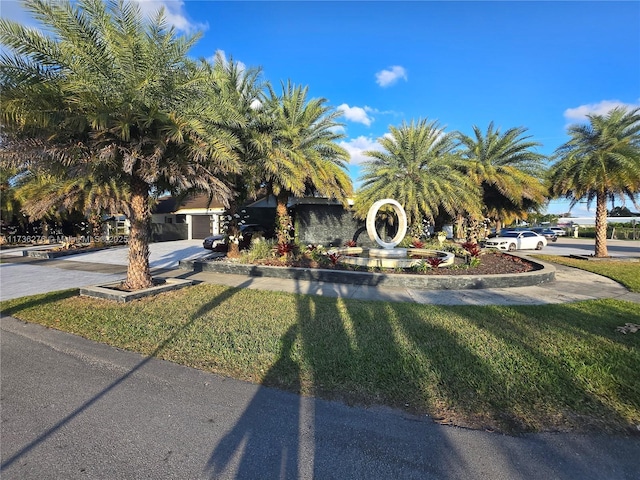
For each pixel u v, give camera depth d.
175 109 7.18
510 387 3.45
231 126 10.23
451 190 14.63
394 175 16.08
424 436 2.74
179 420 2.94
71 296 7.48
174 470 2.38
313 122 13.55
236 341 4.72
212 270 11.19
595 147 14.39
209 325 5.43
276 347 4.49
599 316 5.99
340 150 13.54
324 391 3.41
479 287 8.59
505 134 16.17
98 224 20.86
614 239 36.84
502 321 5.65
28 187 16.20
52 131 6.49
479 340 4.73
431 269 10.16
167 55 6.94
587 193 15.69
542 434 2.77
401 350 4.37
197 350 4.42
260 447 2.61
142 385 3.55
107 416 3.01
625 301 7.22
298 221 20.38
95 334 5.05
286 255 11.55
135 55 6.61
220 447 2.61
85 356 4.29
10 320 5.81
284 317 5.86
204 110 7.48
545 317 5.89
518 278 8.87
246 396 3.32
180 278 10.02
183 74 7.39
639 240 34.53
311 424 2.89
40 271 11.74
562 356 4.18
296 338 4.82
